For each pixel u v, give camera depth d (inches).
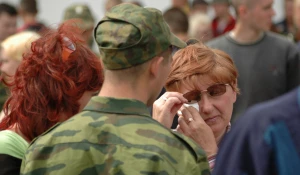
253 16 313.4
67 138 144.6
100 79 168.4
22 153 166.2
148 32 143.6
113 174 139.6
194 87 175.9
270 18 316.2
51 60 166.2
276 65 314.2
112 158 140.6
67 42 167.6
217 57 179.0
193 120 169.0
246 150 121.3
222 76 175.9
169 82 178.1
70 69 166.2
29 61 168.1
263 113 120.9
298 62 314.8
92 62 167.8
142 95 146.0
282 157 117.7
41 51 167.6
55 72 165.2
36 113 167.0
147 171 137.9
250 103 310.8
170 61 149.9
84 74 166.1
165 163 138.6
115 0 504.1
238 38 318.3
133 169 138.7
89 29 407.2
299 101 120.1
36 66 167.0
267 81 313.1
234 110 310.0
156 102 162.9
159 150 139.6
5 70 256.4
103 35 145.4
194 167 140.8
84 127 144.5
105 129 143.3
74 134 144.3
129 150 140.3
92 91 168.4
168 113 161.3
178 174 139.1
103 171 140.8
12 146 165.8
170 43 147.1
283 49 315.9
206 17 483.5
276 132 118.7
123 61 143.5
